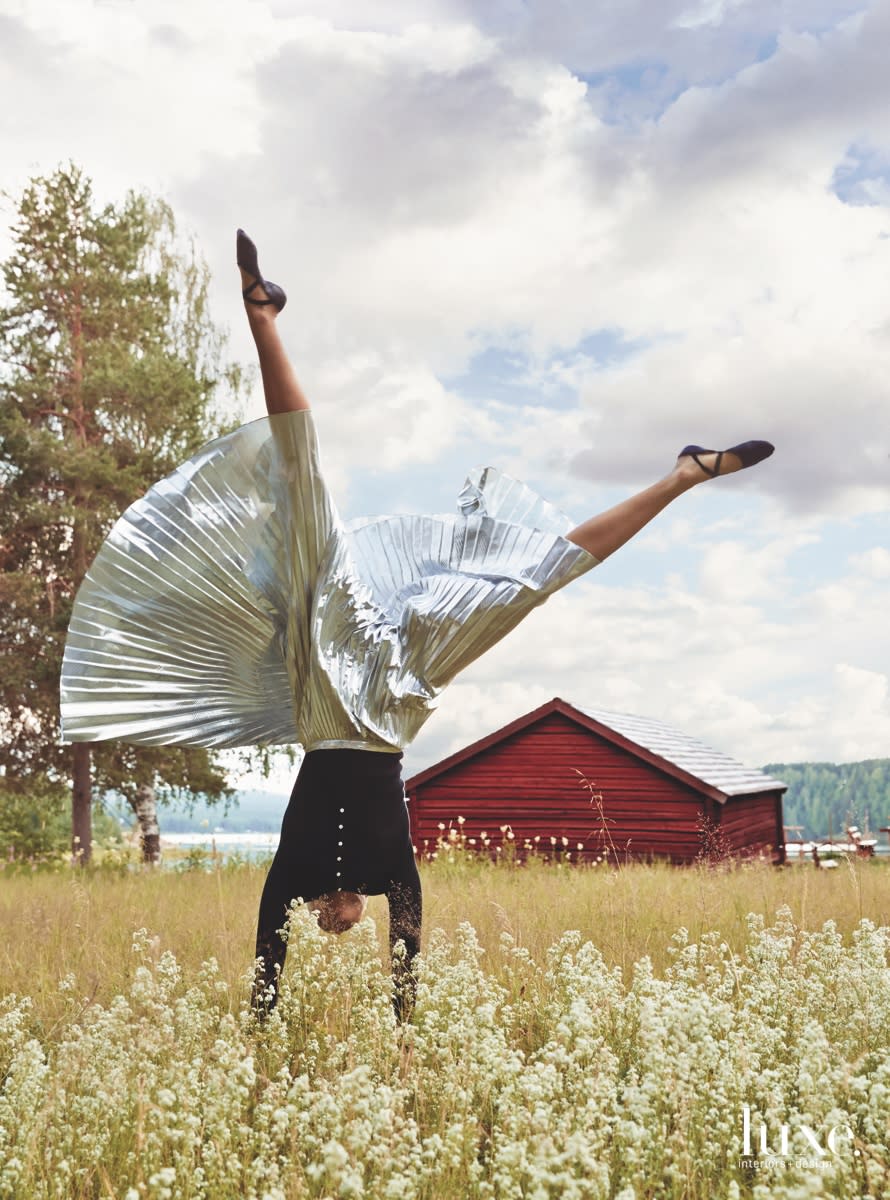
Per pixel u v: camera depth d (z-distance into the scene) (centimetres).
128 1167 305
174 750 2300
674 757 2119
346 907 474
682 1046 336
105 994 529
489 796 2191
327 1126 301
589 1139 289
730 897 816
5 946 663
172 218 2805
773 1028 402
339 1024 421
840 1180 278
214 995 484
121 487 2236
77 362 2397
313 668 460
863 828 1026
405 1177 280
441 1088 351
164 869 1627
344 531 480
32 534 2283
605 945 612
